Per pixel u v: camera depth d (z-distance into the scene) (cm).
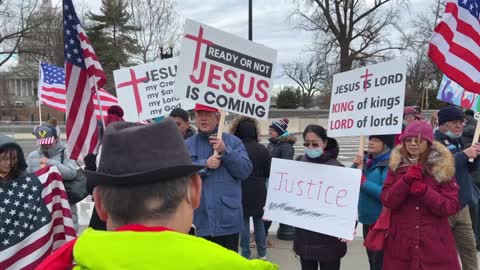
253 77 435
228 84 429
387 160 433
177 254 121
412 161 366
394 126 407
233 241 433
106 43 4275
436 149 365
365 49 3819
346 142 2941
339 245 405
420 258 360
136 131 129
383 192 372
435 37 436
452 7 433
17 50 4172
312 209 405
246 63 432
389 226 375
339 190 396
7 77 5494
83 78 462
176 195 129
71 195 534
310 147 412
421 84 4697
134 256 121
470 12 433
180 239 124
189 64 422
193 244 124
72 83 459
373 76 422
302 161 419
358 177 389
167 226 130
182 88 423
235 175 425
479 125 443
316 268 420
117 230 128
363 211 443
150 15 3622
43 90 760
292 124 3847
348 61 3794
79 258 124
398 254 369
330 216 396
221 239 429
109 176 127
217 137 412
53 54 4253
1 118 5453
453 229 481
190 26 419
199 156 430
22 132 3384
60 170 524
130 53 4238
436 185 362
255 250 652
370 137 439
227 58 428
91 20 4372
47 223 381
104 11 4281
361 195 446
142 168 126
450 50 434
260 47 434
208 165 407
